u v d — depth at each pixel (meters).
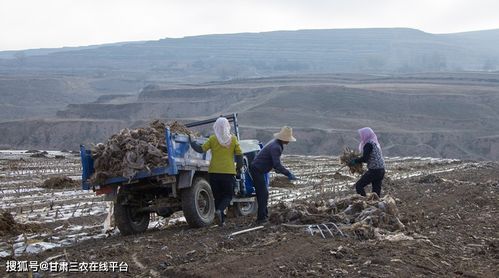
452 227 11.28
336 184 21.64
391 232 10.11
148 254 8.84
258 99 136.50
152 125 11.68
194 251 8.91
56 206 16.67
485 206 14.38
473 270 8.32
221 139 11.38
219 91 153.62
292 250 8.77
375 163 13.26
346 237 9.75
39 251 9.99
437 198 15.35
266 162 11.61
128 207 11.59
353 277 7.53
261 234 10.22
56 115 146.12
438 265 8.40
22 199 18.16
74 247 10.16
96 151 11.21
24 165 29.62
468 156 96.75
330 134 97.75
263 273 7.55
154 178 10.97
